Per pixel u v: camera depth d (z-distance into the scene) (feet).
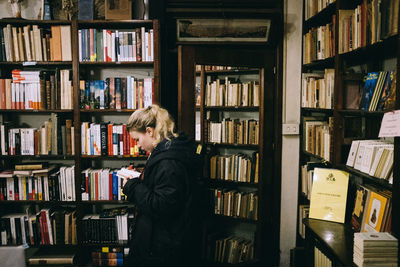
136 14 9.18
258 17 9.04
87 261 9.96
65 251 9.99
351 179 8.10
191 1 9.16
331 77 7.50
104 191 9.52
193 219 5.35
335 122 6.91
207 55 8.50
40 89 9.23
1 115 10.28
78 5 9.12
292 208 9.90
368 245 4.48
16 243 9.55
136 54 9.25
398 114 4.54
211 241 9.81
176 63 10.02
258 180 9.60
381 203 5.23
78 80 9.17
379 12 5.32
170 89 10.07
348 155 6.90
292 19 9.49
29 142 9.41
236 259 9.83
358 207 6.02
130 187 5.46
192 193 5.34
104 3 9.18
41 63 9.19
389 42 5.20
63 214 9.52
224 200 9.89
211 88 9.68
